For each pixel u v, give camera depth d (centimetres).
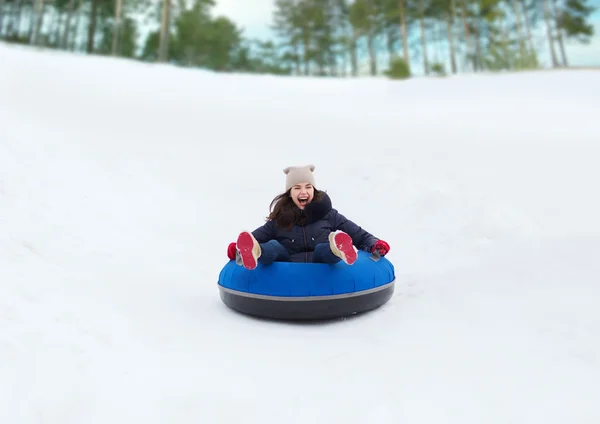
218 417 209
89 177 675
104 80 1562
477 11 4194
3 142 638
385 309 386
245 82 2162
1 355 240
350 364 266
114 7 3928
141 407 215
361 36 4609
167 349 281
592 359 256
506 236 561
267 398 226
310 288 345
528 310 331
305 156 998
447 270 489
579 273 385
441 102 1909
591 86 2047
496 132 1200
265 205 760
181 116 1247
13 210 475
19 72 1334
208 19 4341
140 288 392
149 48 4341
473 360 264
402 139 1115
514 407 213
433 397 224
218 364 265
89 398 219
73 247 448
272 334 324
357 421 206
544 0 4316
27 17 3834
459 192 691
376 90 2247
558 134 1158
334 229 413
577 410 208
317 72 4934
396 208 701
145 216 624
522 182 757
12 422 199
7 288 317
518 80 2352
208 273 487
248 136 1138
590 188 717
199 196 764
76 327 286
